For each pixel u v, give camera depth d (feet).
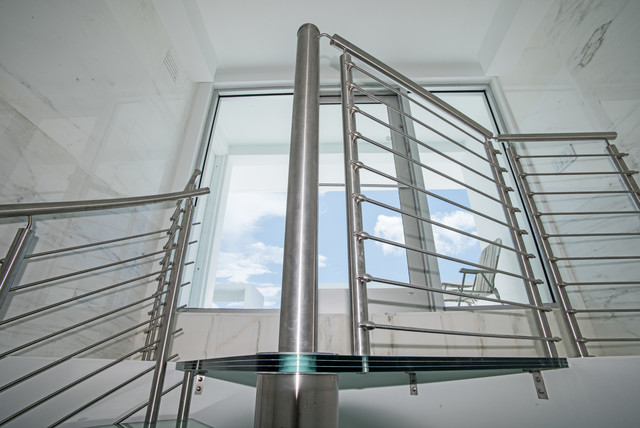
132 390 3.31
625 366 2.89
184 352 4.44
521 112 6.51
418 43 7.23
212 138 7.13
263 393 1.56
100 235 4.09
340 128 7.14
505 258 6.12
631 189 3.91
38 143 3.25
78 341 3.64
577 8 5.20
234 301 5.83
